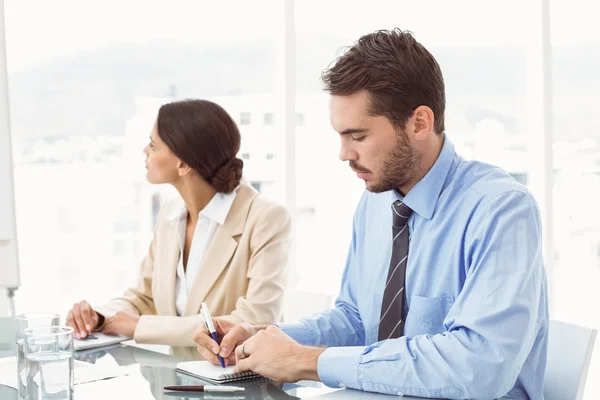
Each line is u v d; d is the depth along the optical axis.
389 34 1.42
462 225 1.43
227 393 1.29
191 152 2.03
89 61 2.87
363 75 1.38
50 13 2.79
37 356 1.13
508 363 1.21
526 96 3.47
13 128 2.75
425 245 1.49
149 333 1.81
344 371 1.28
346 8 3.27
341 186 3.32
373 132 1.39
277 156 3.20
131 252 2.98
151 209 3.01
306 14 3.21
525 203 1.37
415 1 3.35
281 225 2.07
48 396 1.14
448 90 3.39
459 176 1.49
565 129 3.48
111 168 2.93
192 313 2.05
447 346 1.23
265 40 3.18
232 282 2.05
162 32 3.00
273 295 2.00
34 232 2.81
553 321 1.58
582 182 3.50
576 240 3.50
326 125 3.29
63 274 2.87
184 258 2.15
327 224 3.31
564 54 3.46
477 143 3.44
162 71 3.01
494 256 1.31
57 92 2.82
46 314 1.32
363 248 1.68
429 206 1.48
